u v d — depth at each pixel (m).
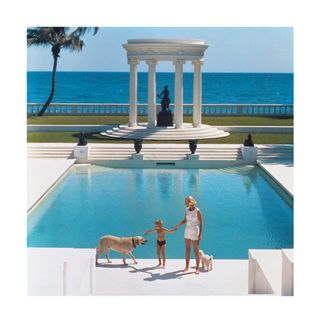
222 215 26.06
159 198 28.86
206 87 127.25
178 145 40.06
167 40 42.62
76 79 136.75
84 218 25.41
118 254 20.89
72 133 45.78
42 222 24.86
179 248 21.58
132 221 25.00
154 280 17.44
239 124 49.00
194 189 30.88
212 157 38.22
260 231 23.84
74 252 16.33
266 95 123.94
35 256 15.41
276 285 15.01
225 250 21.64
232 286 17.09
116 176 34.09
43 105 56.41
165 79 145.88
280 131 46.47
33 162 36.56
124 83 135.25
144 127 44.56
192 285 17.08
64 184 31.77
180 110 43.59
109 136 43.91
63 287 14.54
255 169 36.28
